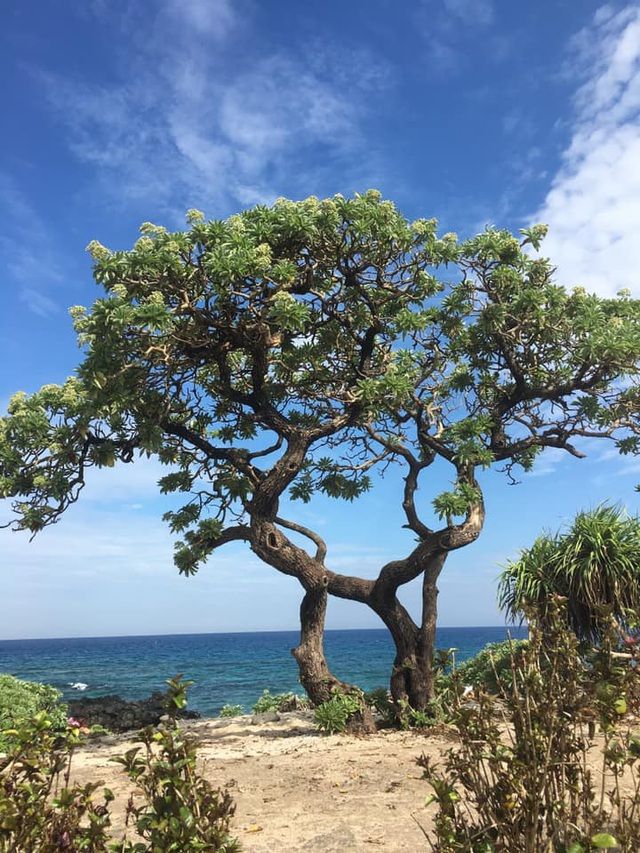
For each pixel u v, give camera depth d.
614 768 2.71
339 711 10.43
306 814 5.31
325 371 12.76
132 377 10.46
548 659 2.83
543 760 2.62
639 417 12.63
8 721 8.94
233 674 44.31
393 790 5.99
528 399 12.59
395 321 11.68
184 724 12.83
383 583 11.23
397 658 11.23
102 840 2.62
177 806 2.45
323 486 14.03
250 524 11.50
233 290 10.41
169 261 9.66
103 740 10.59
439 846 2.72
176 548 11.65
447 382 13.23
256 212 10.84
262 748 9.34
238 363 13.06
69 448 11.23
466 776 2.79
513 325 12.34
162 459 12.29
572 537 10.64
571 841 2.54
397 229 10.95
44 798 2.72
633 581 9.88
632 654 2.87
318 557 11.85
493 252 11.79
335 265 11.30
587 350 11.06
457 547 10.97
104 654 89.81
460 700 3.03
